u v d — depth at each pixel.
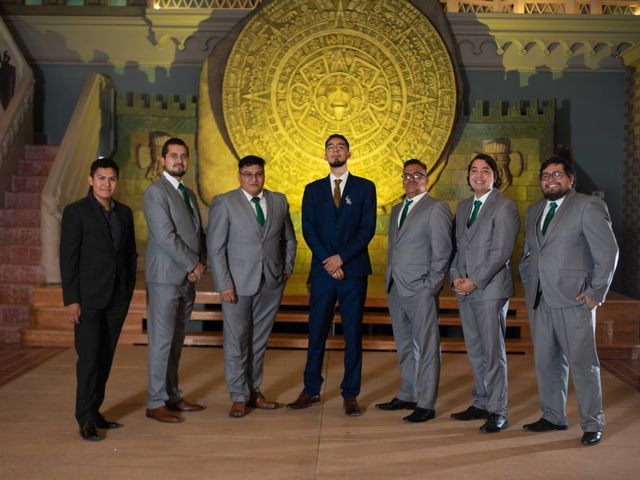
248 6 9.91
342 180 5.21
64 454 4.22
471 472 3.97
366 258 5.16
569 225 4.47
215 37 9.84
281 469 4.01
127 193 9.73
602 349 7.15
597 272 4.38
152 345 4.92
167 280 4.87
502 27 9.66
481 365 5.01
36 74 10.00
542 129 9.59
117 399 5.42
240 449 4.34
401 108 9.52
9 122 8.93
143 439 4.51
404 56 9.48
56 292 7.53
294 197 9.55
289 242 5.39
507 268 4.86
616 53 9.68
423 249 5.07
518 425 4.88
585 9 9.74
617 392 5.81
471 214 4.96
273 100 9.52
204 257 5.27
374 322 7.46
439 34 9.45
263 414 5.10
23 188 9.05
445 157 9.52
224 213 5.07
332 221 5.13
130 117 9.74
